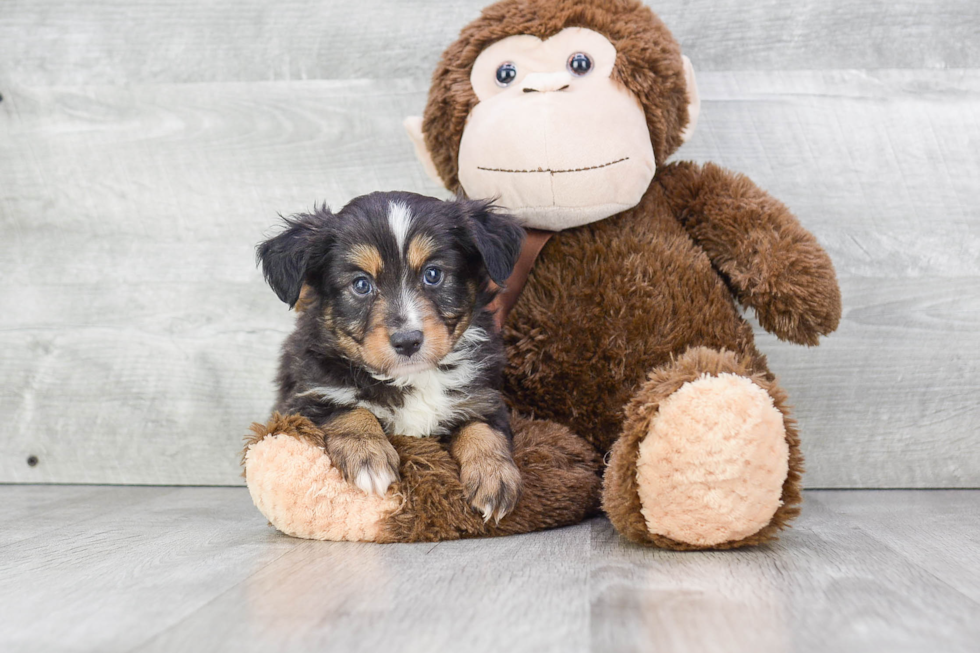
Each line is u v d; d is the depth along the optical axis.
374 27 2.86
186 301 2.93
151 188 2.94
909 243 2.72
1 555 1.77
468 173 2.23
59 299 2.96
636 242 2.21
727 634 1.18
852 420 2.72
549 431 2.12
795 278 2.10
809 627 1.21
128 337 2.94
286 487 1.87
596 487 2.06
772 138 2.75
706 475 1.67
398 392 2.04
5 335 2.96
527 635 1.18
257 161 2.91
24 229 2.97
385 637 1.18
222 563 1.67
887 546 1.77
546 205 2.15
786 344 2.70
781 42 2.74
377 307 1.96
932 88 2.72
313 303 2.08
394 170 2.88
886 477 2.72
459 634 1.19
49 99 2.95
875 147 2.72
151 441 2.94
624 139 2.12
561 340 2.19
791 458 1.77
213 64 2.91
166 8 2.91
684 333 2.14
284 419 1.95
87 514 2.33
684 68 2.31
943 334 2.71
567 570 1.56
